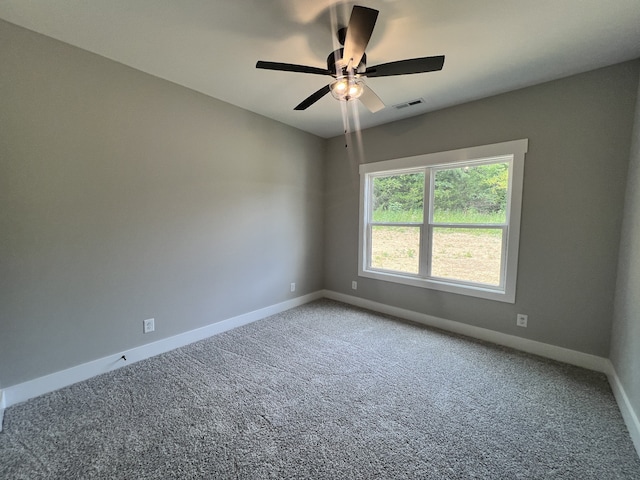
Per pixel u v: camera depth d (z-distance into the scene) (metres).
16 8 1.69
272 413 1.85
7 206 1.86
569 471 1.44
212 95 2.90
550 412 1.88
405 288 3.60
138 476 1.39
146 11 1.72
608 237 2.32
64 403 1.93
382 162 3.70
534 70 2.36
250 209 3.37
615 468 1.46
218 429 1.70
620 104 2.24
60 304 2.10
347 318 3.58
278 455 1.52
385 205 3.83
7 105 1.83
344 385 2.17
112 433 1.67
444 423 1.77
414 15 1.73
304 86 2.70
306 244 4.14
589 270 2.42
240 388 2.12
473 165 3.09
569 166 2.47
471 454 1.54
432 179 3.38
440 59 1.68
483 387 2.15
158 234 2.60
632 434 1.65
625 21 1.76
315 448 1.57
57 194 2.05
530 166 2.65
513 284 2.79
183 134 2.72
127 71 2.34
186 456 1.51
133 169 2.42
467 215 3.15
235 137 3.16
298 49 2.11
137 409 1.88
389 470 1.44
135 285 2.48
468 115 2.99
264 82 2.63
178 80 2.60
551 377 2.29
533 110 2.62
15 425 1.73
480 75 2.44
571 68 2.32
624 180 2.24
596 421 1.79
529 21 1.78
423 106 3.12
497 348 2.80
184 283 2.81
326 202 4.38
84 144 2.15
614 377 2.12
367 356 2.62
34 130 1.94
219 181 3.04
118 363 2.40
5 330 1.89
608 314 2.35
